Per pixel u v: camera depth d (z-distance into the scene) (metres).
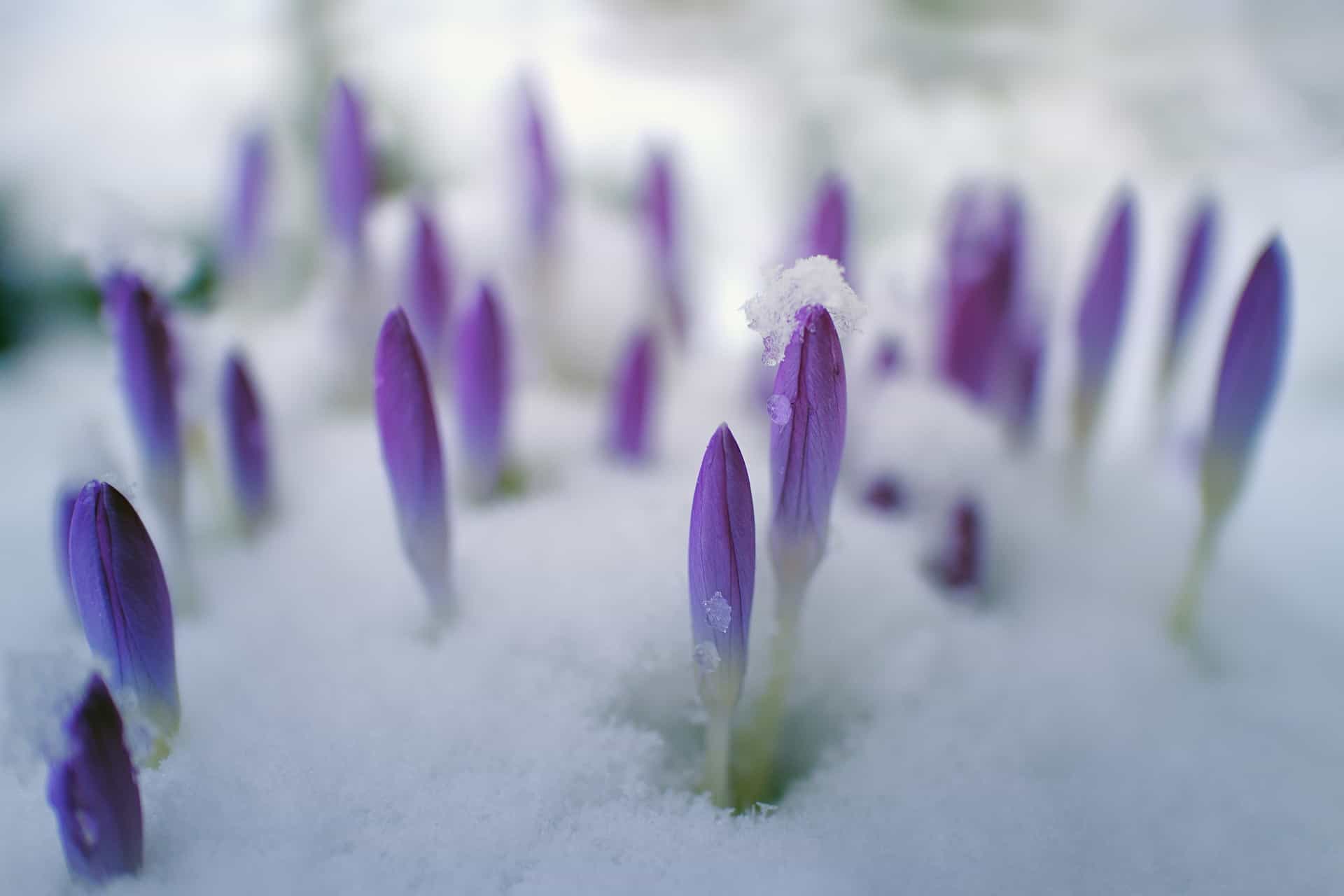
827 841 0.27
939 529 0.32
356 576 0.31
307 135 0.51
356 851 0.26
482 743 0.28
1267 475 0.40
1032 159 0.55
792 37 0.58
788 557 0.27
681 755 0.28
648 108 0.55
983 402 0.35
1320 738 0.30
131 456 0.34
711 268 0.50
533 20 0.55
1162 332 0.35
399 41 0.53
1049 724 0.30
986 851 0.27
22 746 0.25
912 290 0.37
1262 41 0.57
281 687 0.29
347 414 0.37
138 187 0.49
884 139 0.55
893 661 0.30
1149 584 0.34
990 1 0.58
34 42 0.53
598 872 0.26
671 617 0.29
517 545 0.31
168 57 0.53
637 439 0.34
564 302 0.38
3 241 0.48
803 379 0.26
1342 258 0.48
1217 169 0.54
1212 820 0.28
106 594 0.26
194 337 0.33
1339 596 0.34
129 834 0.25
